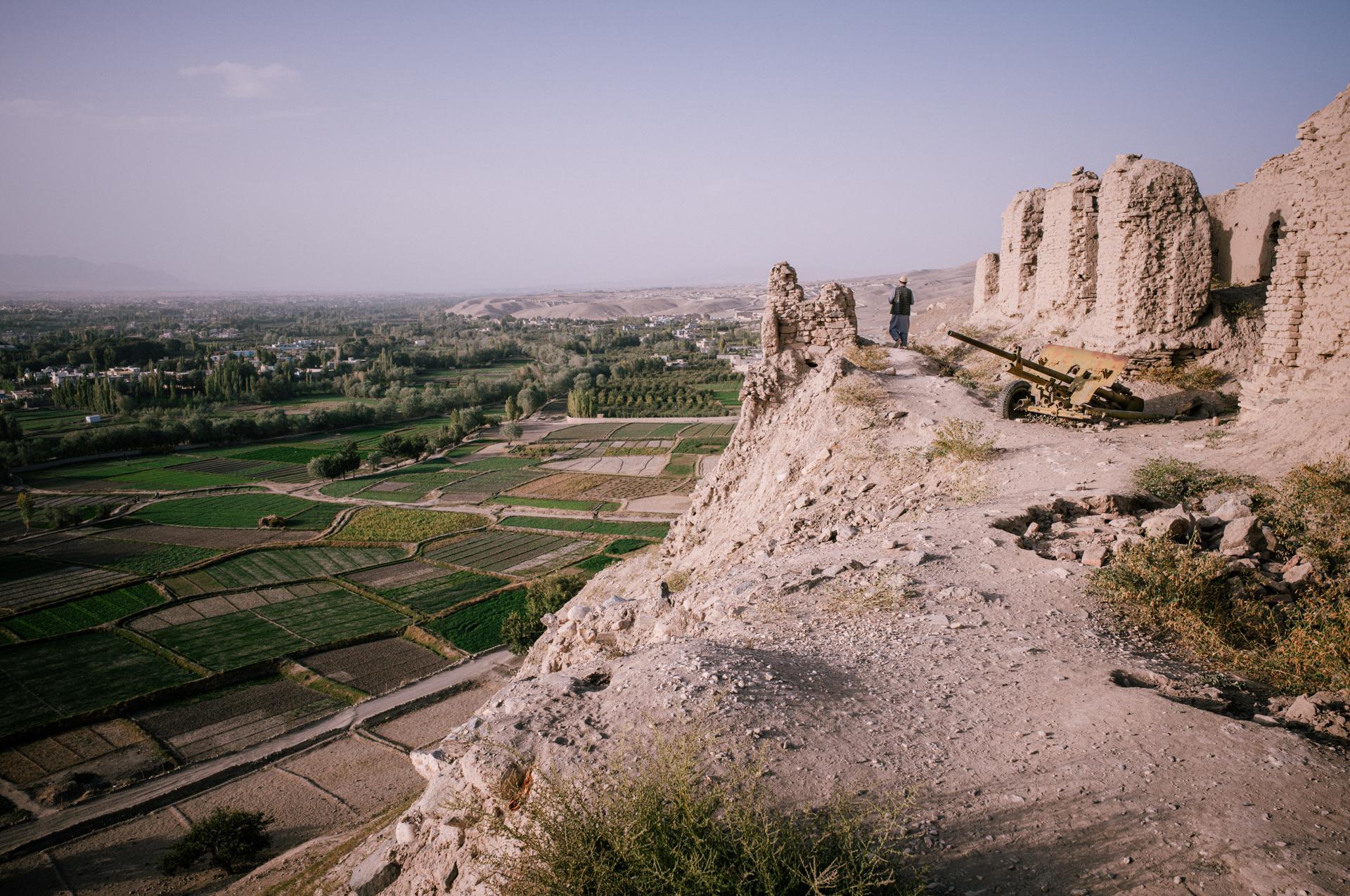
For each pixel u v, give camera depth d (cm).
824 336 2431
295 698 3947
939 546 1066
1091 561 962
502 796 546
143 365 19412
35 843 2781
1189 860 423
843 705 623
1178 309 2127
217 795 3077
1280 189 2434
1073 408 1759
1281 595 858
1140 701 593
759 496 1908
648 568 2256
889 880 392
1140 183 2109
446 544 6581
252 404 14325
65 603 5281
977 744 560
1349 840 426
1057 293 2950
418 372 19000
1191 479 1248
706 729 545
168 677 4156
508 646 4450
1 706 3862
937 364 2548
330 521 7350
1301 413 1341
